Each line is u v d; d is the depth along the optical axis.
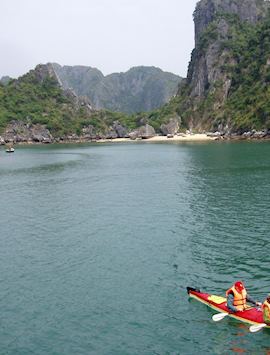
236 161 93.94
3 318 23.45
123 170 86.56
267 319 21.28
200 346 20.53
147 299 25.31
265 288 26.42
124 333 21.70
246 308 22.75
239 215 44.06
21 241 37.06
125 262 31.31
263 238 36.16
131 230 39.59
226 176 71.50
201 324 22.38
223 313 22.86
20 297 25.92
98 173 82.69
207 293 25.98
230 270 29.41
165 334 21.56
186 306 24.30
